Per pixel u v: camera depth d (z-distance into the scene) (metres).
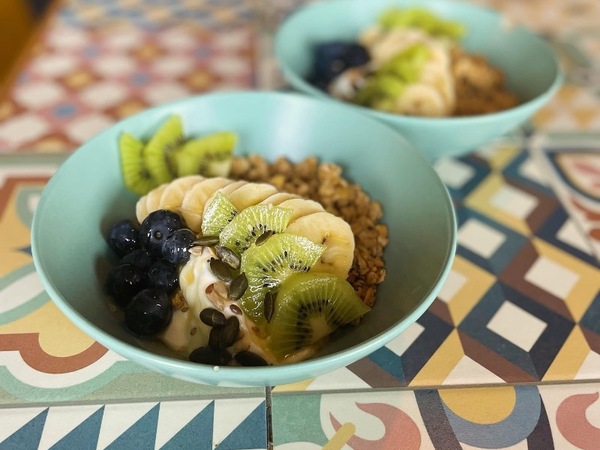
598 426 0.19
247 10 0.45
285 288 0.19
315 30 0.35
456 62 0.34
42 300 0.22
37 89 0.34
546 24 0.44
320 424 0.19
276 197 0.22
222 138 0.26
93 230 0.22
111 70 0.37
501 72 0.35
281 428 0.19
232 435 0.18
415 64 0.30
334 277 0.19
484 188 0.29
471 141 0.27
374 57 0.33
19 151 0.30
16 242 0.25
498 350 0.21
